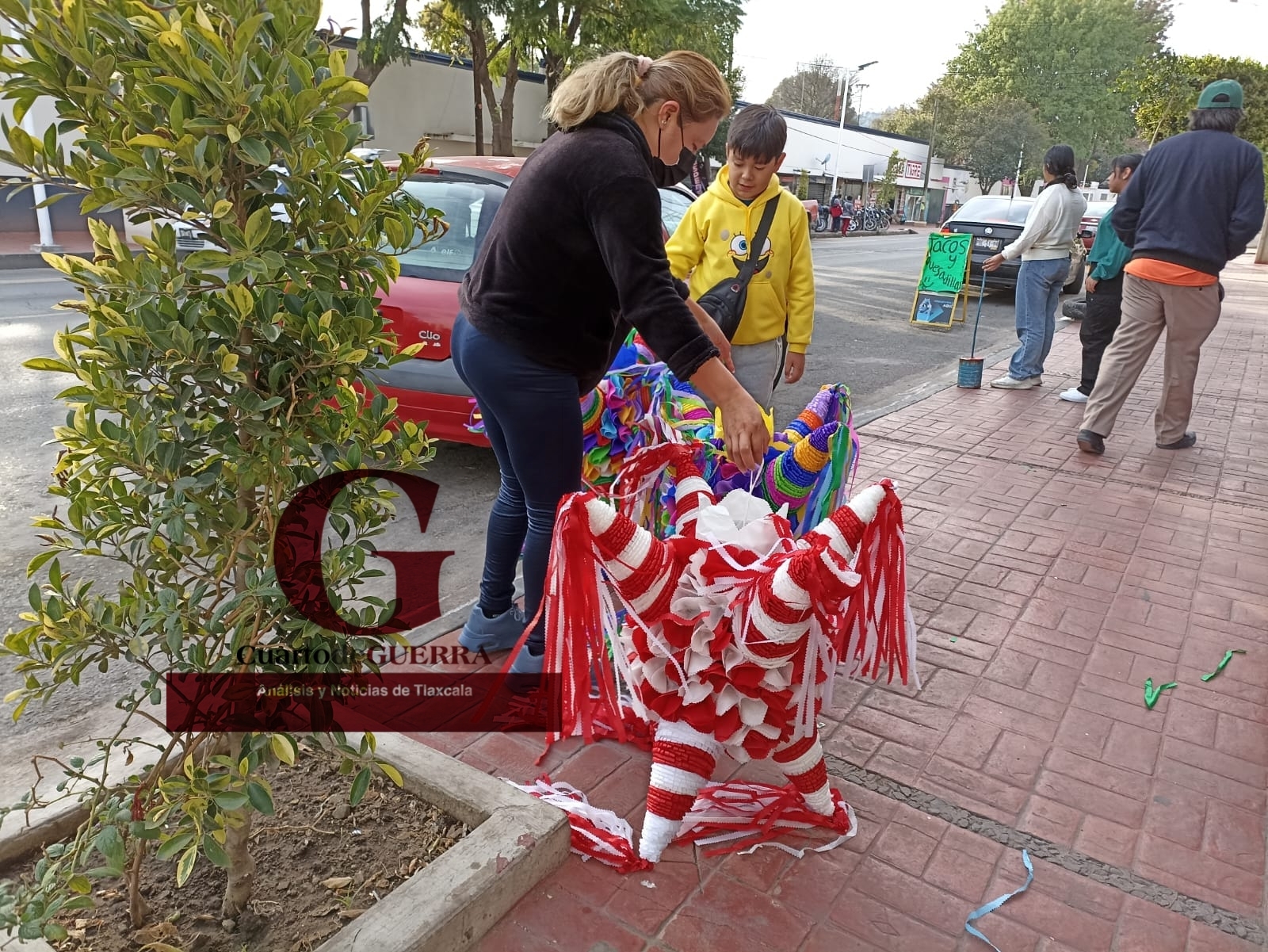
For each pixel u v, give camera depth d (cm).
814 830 241
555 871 222
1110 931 212
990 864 232
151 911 198
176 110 152
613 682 231
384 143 2223
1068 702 305
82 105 162
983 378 834
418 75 2241
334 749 230
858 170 4788
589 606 208
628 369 297
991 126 5472
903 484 517
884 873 228
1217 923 215
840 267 1969
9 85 155
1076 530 455
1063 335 1074
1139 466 565
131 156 155
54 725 280
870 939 207
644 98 246
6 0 150
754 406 228
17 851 203
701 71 249
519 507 301
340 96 172
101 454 173
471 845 211
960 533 447
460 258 455
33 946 179
